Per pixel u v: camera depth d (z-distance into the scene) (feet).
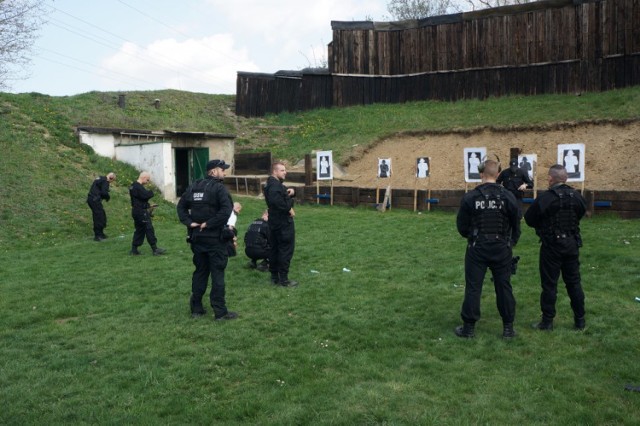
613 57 69.05
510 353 18.21
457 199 53.01
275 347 19.19
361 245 37.37
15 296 26.91
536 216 20.26
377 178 59.77
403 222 46.70
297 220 50.08
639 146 54.24
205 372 17.15
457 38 80.94
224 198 22.12
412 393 15.38
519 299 24.00
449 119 73.31
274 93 92.68
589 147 57.16
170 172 63.05
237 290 26.96
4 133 61.93
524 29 75.61
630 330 19.89
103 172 61.98
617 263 28.81
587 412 14.05
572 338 19.34
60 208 51.42
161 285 28.35
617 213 44.91
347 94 88.38
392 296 25.08
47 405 15.11
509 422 13.74
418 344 19.24
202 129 83.35
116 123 74.02
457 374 16.58
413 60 84.79
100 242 43.37
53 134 65.87
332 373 16.92
